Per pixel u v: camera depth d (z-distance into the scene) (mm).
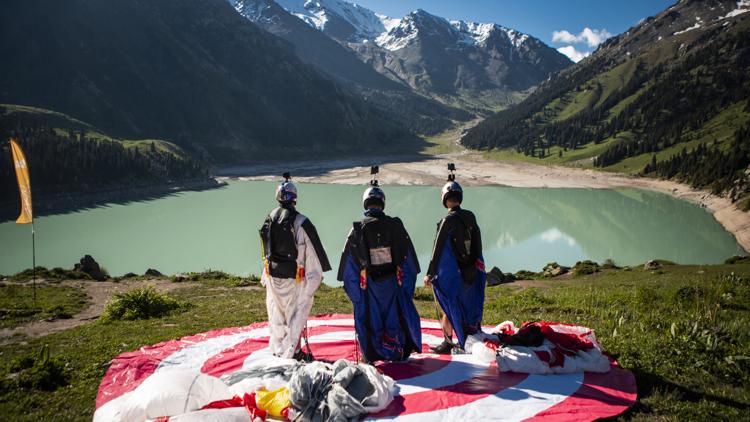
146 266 68125
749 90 170875
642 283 19891
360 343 6375
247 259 72250
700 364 6309
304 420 4754
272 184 148000
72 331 10906
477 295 6836
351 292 6469
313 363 5547
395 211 104688
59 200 107125
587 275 28047
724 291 12633
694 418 4836
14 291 20391
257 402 5027
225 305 13836
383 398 4992
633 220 100188
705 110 175250
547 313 11367
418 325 6543
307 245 6828
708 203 110375
